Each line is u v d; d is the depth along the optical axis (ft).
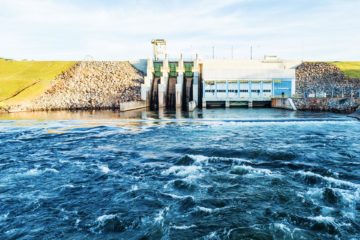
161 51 344.28
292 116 204.23
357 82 297.74
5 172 85.66
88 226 55.21
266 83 279.90
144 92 291.58
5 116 227.40
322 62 347.15
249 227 53.31
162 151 107.04
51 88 317.42
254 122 178.40
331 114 215.92
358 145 112.27
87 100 296.51
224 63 303.89
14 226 55.52
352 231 51.42
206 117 204.95
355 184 70.69
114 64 356.59
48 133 148.56
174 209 60.75
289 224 54.13
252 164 87.86
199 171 82.48
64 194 69.51
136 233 52.60
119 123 181.88
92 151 109.60
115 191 70.64
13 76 353.10
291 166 85.30
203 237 50.60
